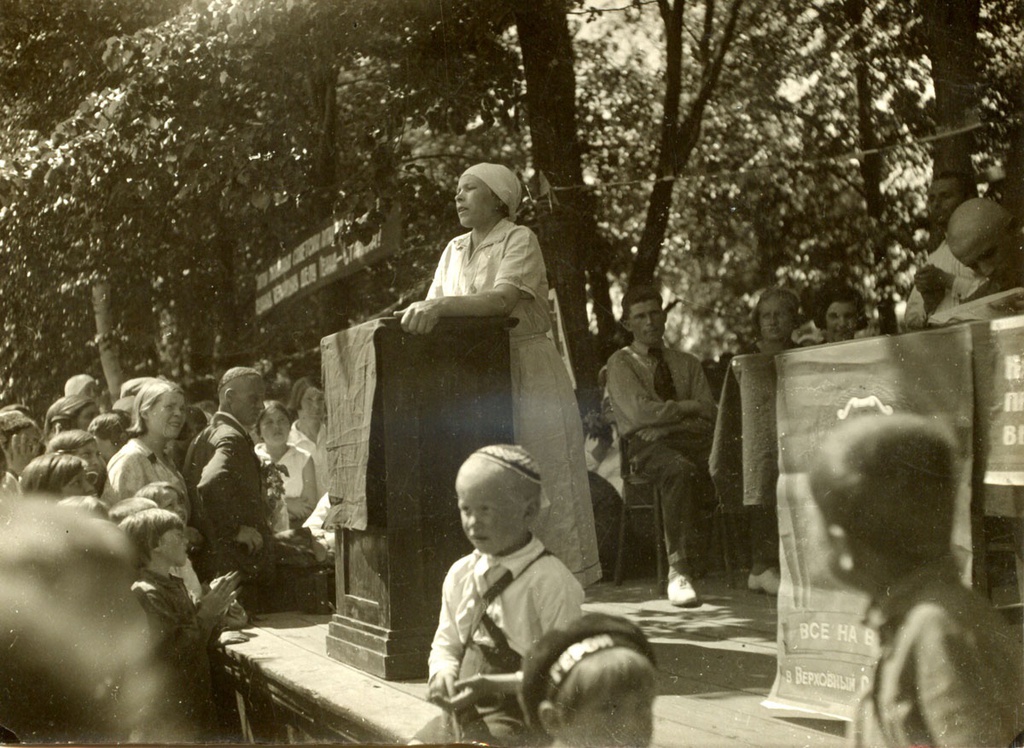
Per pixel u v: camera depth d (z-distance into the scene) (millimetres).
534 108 4410
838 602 2420
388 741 2725
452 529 3240
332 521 3469
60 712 3502
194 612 3822
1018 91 3768
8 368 5305
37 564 3547
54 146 4652
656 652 3018
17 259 5059
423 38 4094
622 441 3959
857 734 2307
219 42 4145
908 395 2385
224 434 4633
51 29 4590
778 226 4445
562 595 2656
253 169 4254
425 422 3232
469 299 3236
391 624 3215
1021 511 2270
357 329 3303
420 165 4402
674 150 4543
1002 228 3146
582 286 4602
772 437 3053
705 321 4605
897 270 4270
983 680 2240
